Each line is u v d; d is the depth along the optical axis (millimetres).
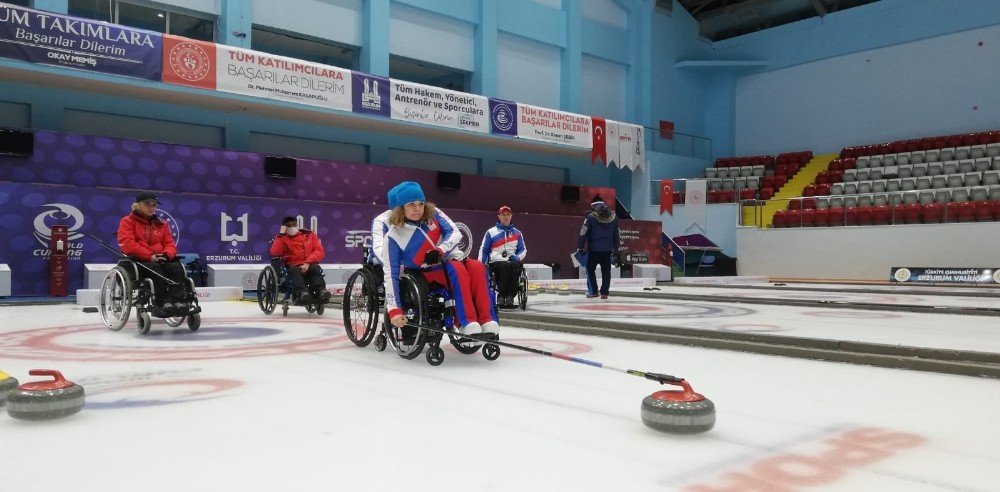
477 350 4812
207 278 12312
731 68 26656
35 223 10898
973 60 21734
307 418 2869
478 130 16859
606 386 3568
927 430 2648
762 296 11883
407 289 4488
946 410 2988
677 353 4762
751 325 6570
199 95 13711
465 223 15773
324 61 18516
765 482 2043
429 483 2047
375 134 18000
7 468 2195
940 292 13234
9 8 11031
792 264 20594
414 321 4441
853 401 3182
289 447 2434
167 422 2801
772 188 23094
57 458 2303
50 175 11617
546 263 17406
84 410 3020
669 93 25672
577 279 17156
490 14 19984
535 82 21703
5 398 3027
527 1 21141
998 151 19469
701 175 25344
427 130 17281
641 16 24812
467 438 2553
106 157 12148
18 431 2652
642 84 24688
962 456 2303
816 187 21547
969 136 20672
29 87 13062
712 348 5020
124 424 2766
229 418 2871
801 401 3180
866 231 19297
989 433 2600
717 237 22344
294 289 7805
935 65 22453
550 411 2992
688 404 2576
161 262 6258
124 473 2145
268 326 6832
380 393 3389
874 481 2051
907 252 18641
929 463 2227
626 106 24688
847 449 2395
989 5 21312
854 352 4688
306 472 2150
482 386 3568
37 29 11289
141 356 4688
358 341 5141
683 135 25484
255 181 13906
